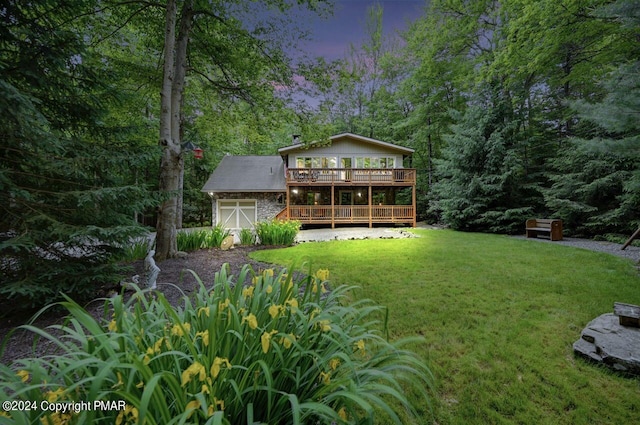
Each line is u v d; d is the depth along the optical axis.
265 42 7.52
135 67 7.42
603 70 8.65
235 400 1.06
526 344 2.42
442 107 15.84
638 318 2.25
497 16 11.81
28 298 2.99
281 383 1.17
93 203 3.26
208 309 1.27
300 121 8.45
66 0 3.46
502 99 11.11
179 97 6.38
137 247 5.97
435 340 2.51
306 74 7.75
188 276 4.58
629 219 7.78
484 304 3.29
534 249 6.72
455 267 5.02
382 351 1.35
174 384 0.92
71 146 3.50
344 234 10.87
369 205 14.12
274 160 17.23
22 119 2.60
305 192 16.02
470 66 13.28
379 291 3.78
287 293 1.48
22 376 1.04
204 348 1.17
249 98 8.38
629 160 7.64
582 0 6.86
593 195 8.64
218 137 13.00
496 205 11.16
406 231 11.66
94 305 3.35
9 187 2.74
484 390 1.88
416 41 14.23
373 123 20.27
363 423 1.09
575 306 3.17
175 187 6.06
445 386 1.92
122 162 3.82
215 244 7.58
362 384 1.13
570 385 1.91
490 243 7.87
